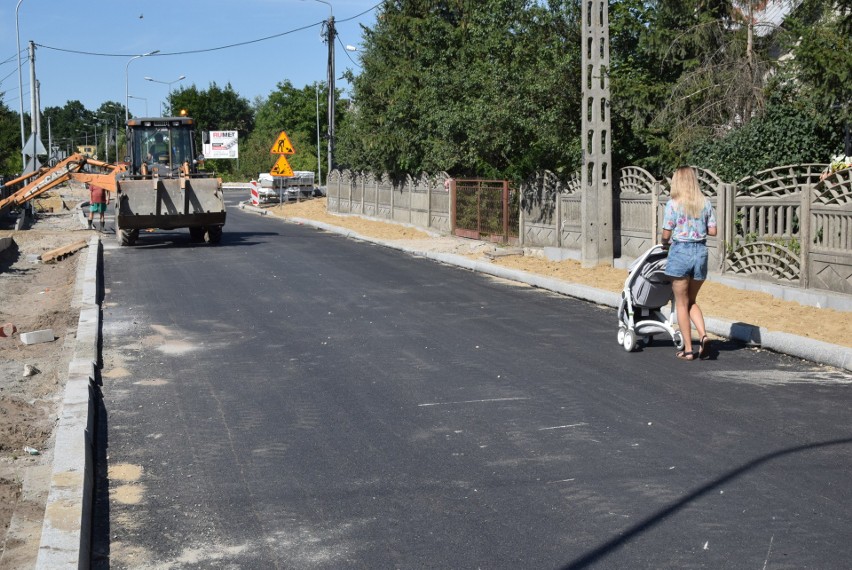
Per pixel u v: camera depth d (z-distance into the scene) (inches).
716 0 721.0
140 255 865.5
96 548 200.4
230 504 224.5
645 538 198.1
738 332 412.5
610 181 676.7
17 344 449.7
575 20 821.2
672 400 312.3
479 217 956.0
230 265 766.5
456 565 187.8
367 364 380.2
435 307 534.6
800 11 678.5
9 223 1371.8
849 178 471.5
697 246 369.1
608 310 518.6
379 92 1244.5
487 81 826.2
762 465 243.0
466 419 294.7
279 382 351.6
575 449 261.1
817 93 583.8
